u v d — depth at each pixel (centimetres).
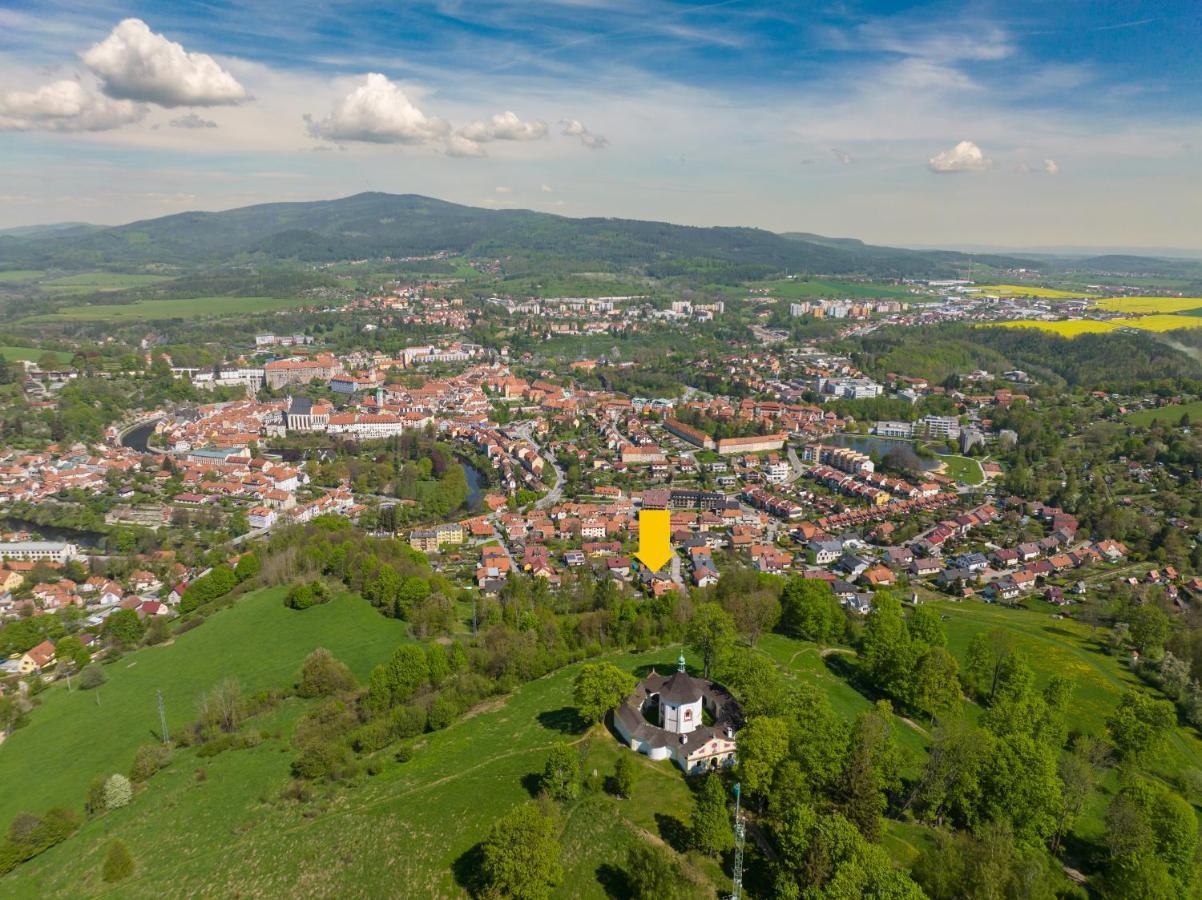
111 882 12644
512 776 14000
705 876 11206
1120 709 15600
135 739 17450
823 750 12769
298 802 14275
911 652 17338
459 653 18950
